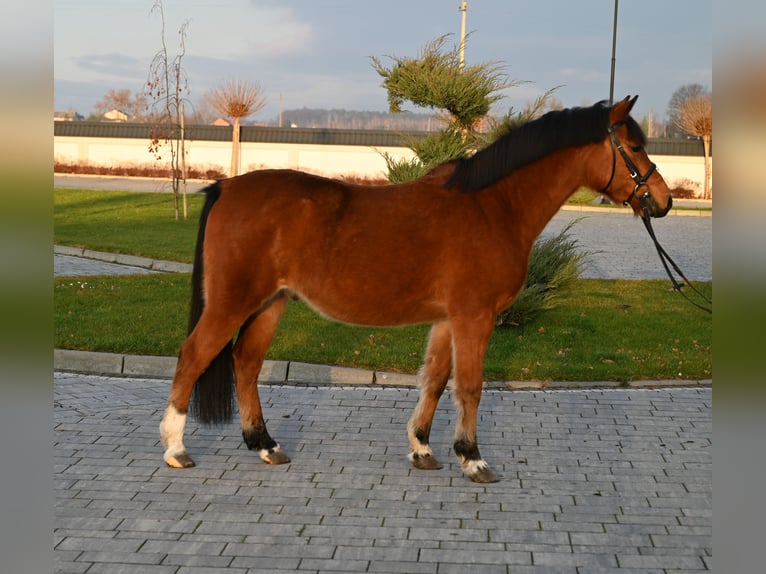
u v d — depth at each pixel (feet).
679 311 35.55
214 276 17.25
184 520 15.24
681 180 118.73
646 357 27.81
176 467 17.85
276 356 26.58
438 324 18.42
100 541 14.30
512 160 17.57
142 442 19.47
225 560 13.66
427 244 17.20
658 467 18.43
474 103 37.27
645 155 17.93
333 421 21.48
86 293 35.19
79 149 126.62
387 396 23.89
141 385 24.43
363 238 17.13
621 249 58.29
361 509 15.93
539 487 17.22
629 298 38.34
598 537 14.82
